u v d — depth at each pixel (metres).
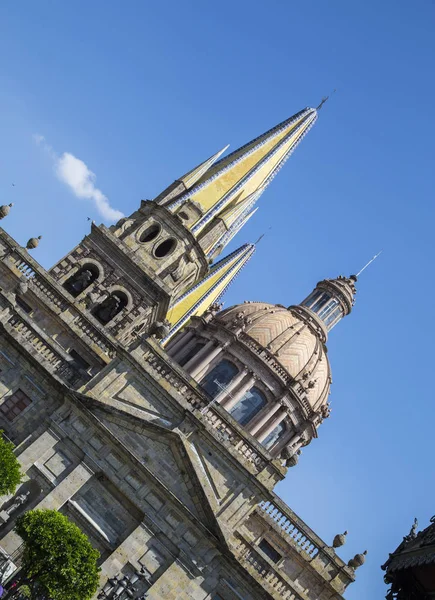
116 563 45.75
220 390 67.94
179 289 64.69
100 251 61.56
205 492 47.72
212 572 47.00
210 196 66.56
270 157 70.88
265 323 73.44
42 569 37.56
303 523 51.16
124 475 48.00
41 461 47.38
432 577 32.94
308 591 49.91
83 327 55.16
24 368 49.66
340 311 82.38
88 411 48.56
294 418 70.06
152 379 49.84
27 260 55.22
